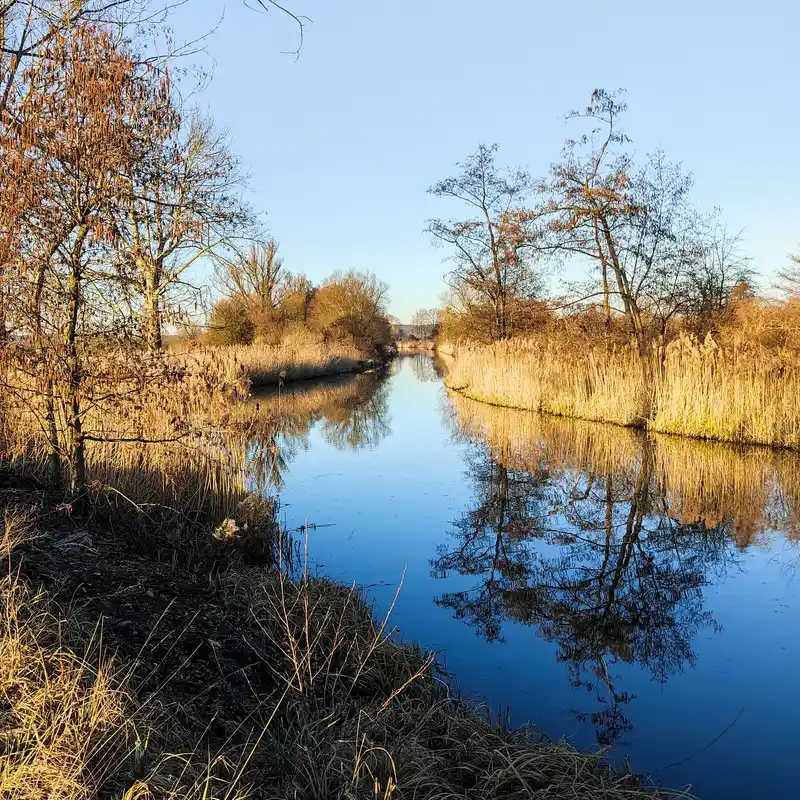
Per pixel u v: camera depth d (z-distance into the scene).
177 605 4.37
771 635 5.29
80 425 5.80
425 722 3.75
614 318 17.75
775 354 13.05
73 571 4.23
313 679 3.88
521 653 4.96
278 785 2.98
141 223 5.65
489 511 8.89
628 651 5.02
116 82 4.94
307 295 51.16
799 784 3.45
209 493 7.24
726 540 7.71
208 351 7.96
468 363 25.47
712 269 17.69
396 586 6.24
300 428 16.33
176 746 2.88
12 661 2.79
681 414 13.48
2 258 4.78
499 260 24.75
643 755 3.72
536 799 3.04
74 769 2.41
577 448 12.93
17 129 4.74
